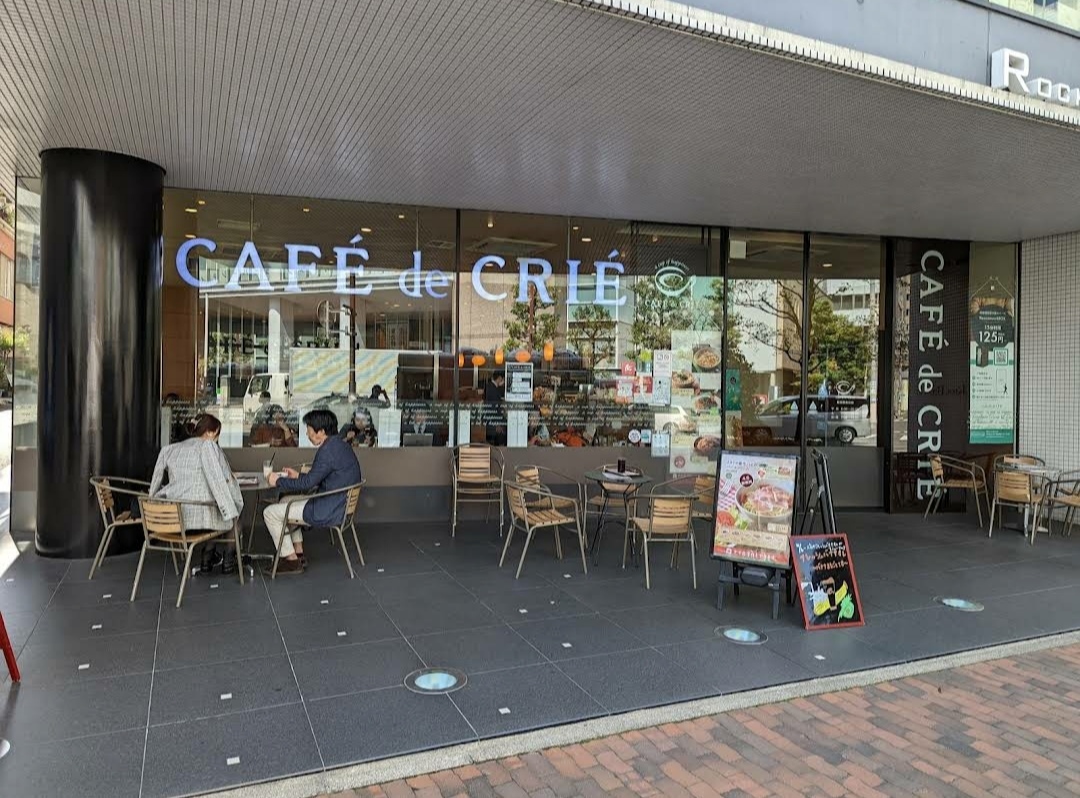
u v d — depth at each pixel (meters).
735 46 3.95
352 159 6.04
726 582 4.94
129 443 6.05
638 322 8.50
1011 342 9.34
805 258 8.95
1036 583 5.81
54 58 4.12
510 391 8.12
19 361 6.93
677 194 7.05
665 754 3.07
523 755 3.03
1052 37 5.14
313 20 3.68
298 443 7.56
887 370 9.14
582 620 4.66
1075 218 7.86
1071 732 3.36
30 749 2.93
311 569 5.77
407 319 7.86
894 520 8.59
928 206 7.41
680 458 8.61
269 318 7.51
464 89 4.55
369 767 2.85
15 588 5.09
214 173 6.48
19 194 6.98
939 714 3.52
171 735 3.07
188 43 3.93
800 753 3.11
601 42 3.92
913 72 4.44
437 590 5.25
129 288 6.02
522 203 7.53
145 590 5.10
